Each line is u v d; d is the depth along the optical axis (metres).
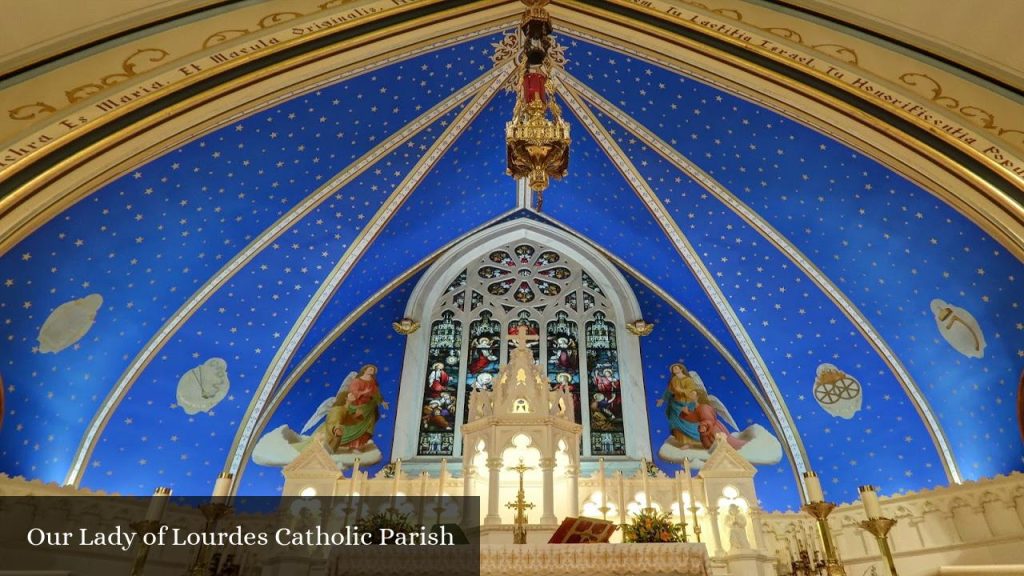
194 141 9.35
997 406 10.02
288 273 12.41
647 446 12.98
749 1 8.67
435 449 13.04
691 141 11.67
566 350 14.46
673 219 13.06
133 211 9.56
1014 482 9.34
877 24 7.91
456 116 12.20
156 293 10.83
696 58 9.40
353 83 10.20
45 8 6.80
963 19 7.36
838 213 10.72
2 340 9.07
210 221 10.71
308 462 11.09
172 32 7.69
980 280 9.48
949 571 4.39
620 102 11.88
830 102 8.52
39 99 6.92
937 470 11.03
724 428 13.08
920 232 9.80
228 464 11.98
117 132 7.52
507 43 11.02
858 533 10.86
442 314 14.98
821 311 12.12
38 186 7.01
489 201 14.77
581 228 15.29
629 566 6.46
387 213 12.85
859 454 11.91
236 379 12.36
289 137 10.45
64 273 9.34
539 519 10.19
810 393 12.59
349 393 13.43
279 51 8.43
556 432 10.27
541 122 8.34
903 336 11.16
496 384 10.88
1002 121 7.27
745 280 12.82
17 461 9.65
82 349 10.20
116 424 11.08
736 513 10.26
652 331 14.55
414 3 9.02
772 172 11.07
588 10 9.74
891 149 8.27
